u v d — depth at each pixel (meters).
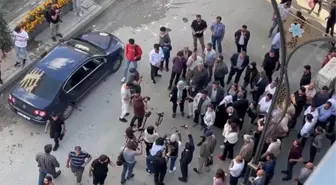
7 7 21.09
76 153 15.72
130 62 18.98
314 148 16.97
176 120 18.64
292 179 17.36
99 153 17.75
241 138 18.20
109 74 19.75
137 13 21.94
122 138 18.17
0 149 17.59
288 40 15.80
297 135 18.27
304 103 17.80
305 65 20.17
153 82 19.67
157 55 18.80
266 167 15.84
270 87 17.33
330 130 17.91
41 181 16.30
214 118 17.09
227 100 17.34
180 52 18.47
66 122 18.36
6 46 18.52
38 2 21.44
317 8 22.33
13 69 19.36
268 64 18.78
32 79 17.78
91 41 19.36
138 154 16.23
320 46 21.25
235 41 20.25
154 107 19.02
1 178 16.97
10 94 17.62
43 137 17.95
